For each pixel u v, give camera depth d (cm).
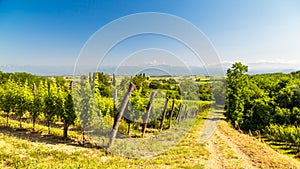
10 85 1956
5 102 1855
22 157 1039
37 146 1291
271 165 1277
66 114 1582
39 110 1727
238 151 1587
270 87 4969
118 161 1210
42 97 1733
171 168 1124
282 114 3544
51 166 955
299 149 2114
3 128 1739
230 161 1314
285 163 1359
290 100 3947
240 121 3919
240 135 2491
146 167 1132
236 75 4334
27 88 2047
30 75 4356
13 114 2581
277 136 2628
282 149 2234
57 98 1612
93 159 1184
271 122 3578
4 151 1073
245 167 1223
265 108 3766
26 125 1939
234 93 4172
